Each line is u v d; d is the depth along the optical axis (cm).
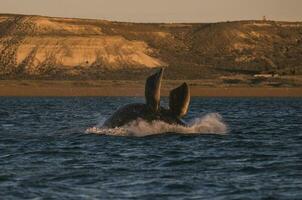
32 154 11131
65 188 8512
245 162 10306
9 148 11894
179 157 10719
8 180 8938
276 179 9019
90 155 10975
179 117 13475
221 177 9150
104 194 8200
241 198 8019
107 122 13838
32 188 8506
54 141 12775
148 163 10219
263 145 12362
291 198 8006
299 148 12000
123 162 10306
